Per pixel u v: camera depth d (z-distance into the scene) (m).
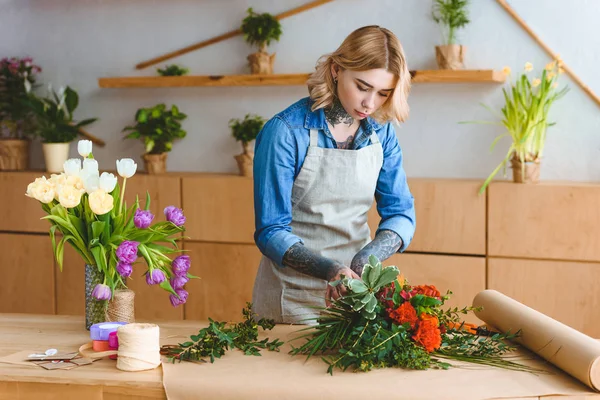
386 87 2.16
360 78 2.14
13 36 4.70
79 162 2.13
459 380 1.71
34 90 4.68
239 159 4.16
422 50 4.05
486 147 4.00
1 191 4.39
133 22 4.51
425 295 1.89
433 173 4.11
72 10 4.60
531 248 3.68
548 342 1.81
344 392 1.63
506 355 1.91
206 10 4.39
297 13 4.22
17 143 4.50
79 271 4.36
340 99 2.25
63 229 2.12
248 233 4.09
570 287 3.63
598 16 3.79
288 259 2.18
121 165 2.12
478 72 3.75
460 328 2.01
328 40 4.19
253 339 2.01
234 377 1.72
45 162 4.49
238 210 4.09
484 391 1.63
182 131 4.39
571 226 3.61
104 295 2.07
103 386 1.73
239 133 4.15
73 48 4.62
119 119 4.59
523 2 3.89
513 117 3.71
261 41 4.14
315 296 2.40
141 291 4.27
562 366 1.74
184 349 1.90
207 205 4.13
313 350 1.85
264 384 1.67
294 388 1.65
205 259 4.16
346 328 1.88
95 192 2.03
